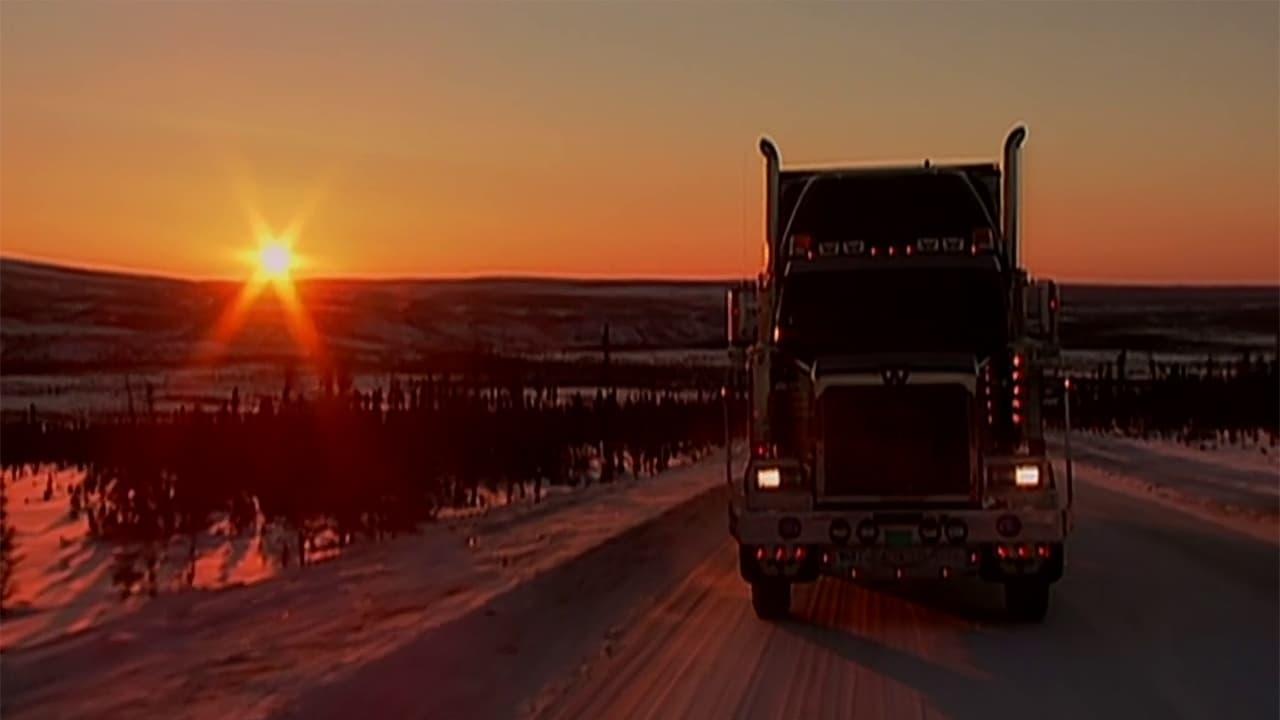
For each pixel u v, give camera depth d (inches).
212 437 927.0
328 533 749.3
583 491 1089.4
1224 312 6894.7
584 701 399.5
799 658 466.6
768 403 553.9
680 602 581.9
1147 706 397.1
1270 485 1266.0
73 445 1177.4
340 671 412.2
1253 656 471.8
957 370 530.9
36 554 666.2
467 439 1083.9
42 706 373.4
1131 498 1134.4
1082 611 567.2
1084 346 5472.4
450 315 5024.6
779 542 527.8
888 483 531.2
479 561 664.4
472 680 422.9
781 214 596.1
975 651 481.7
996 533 520.7
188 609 522.0
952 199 581.6
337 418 1018.7
